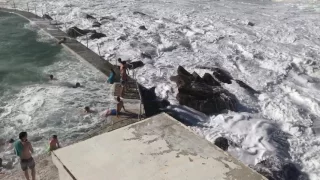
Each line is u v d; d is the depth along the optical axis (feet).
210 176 18.03
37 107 43.45
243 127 45.39
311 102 52.60
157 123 22.81
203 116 47.62
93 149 20.33
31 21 78.69
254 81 59.62
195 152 19.92
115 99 45.70
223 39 77.10
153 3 107.76
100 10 95.50
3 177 30.83
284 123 48.06
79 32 72.23
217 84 55.36
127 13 93.76
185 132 21.86
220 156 19.57
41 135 37.83
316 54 69.62
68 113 42.11
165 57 66.95
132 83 50.31
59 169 19.67
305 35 79.92
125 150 20.17
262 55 69.05
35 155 34.19
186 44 73.97
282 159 39.96
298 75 61.82
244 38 77.56
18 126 39.58
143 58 64.44
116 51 66.33
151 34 77.71
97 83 50.83
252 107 51.31
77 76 53.06
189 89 50.31
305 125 47.21
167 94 52.16
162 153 19.85
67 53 61.93
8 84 49.78
